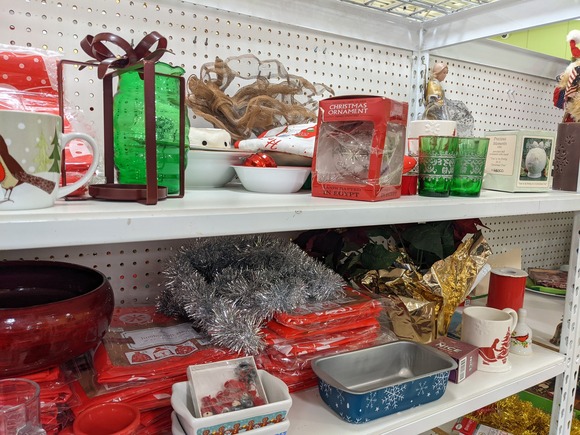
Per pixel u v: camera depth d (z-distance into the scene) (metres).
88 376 0.66
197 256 0.86
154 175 0.56
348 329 0.85
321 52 1.13
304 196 0.77
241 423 0.60
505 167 1.03
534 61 1.61
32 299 0.67
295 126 0.90
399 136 0.78
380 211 0.70
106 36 0.59
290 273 0.86
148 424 0.65
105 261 0.91
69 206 0.53
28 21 0.79
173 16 0.92
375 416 0.75
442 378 0.81
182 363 0.68
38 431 0.51
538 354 1.07
